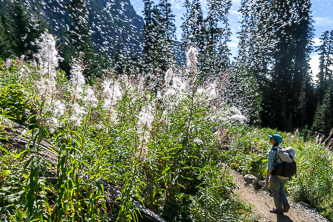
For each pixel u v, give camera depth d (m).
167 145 3.15
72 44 28.22
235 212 4.04
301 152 7.86
